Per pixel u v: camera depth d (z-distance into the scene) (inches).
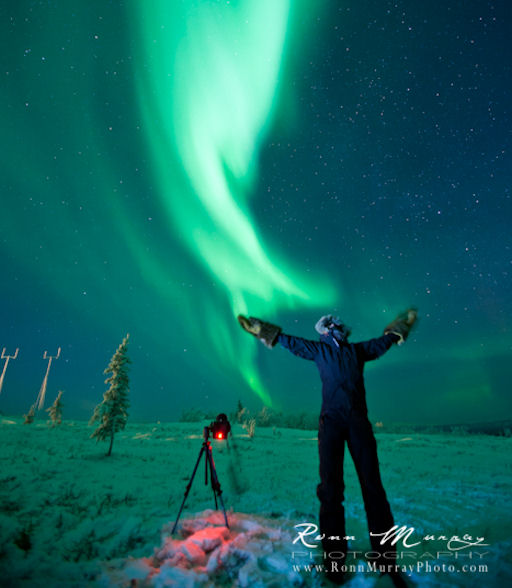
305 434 844.6
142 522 154.9
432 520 161.3
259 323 133.5
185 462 348.8
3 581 100.2
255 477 270.7
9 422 735.1
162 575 102.0
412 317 132.2
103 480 236.5
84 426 751.7
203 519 150.1
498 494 212.4
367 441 111.1
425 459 400.5
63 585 99.9
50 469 256.5
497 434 845.8
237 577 104.1
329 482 110.7
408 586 98.0
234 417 1117.7
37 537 133.0
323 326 135.0
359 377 121.4
